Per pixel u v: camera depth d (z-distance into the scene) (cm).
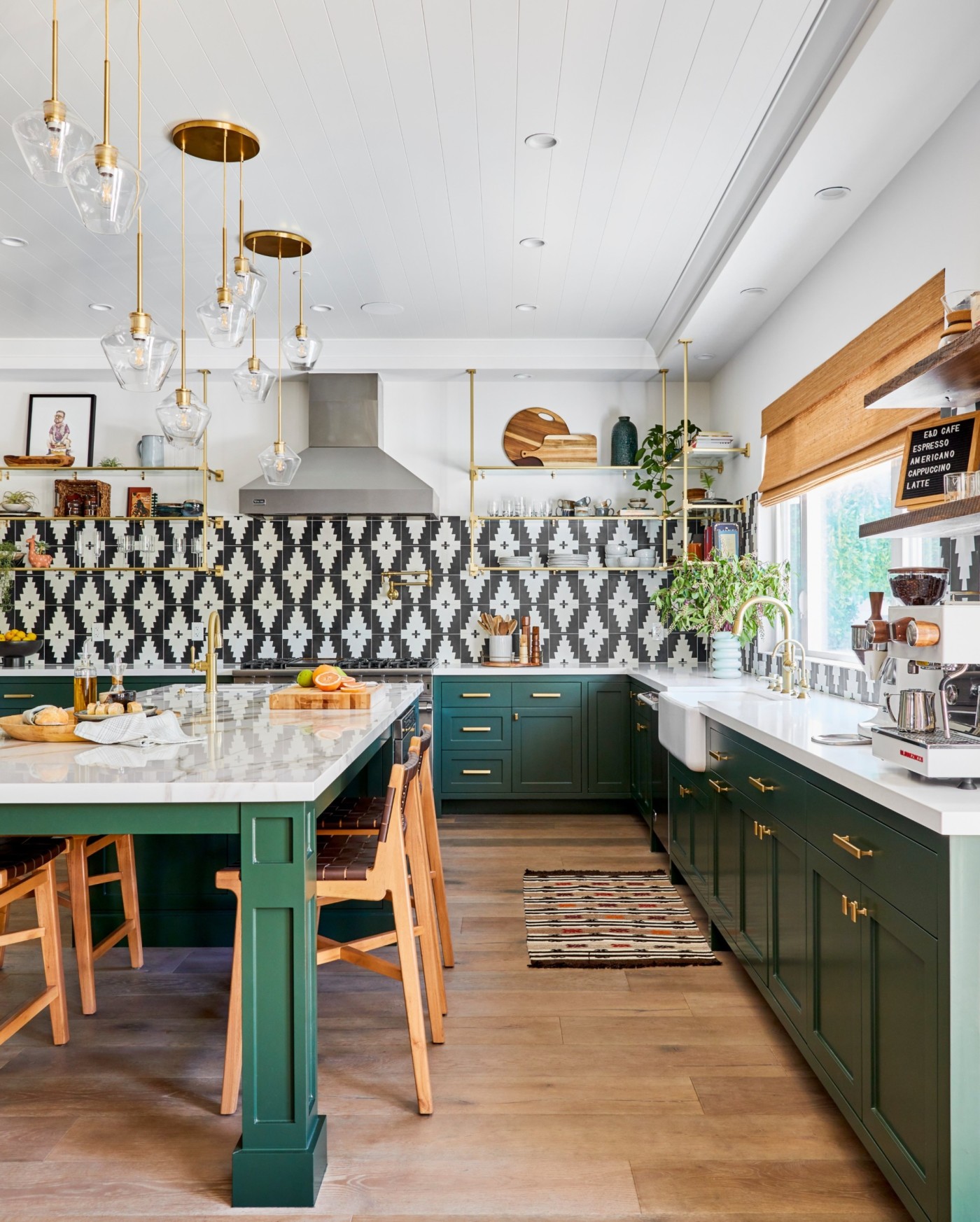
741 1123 210
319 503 533
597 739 527
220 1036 257
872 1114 179
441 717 529
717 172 322
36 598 573
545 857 442
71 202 346
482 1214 178
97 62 257
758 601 357
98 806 185
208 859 322
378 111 283
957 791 163
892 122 268
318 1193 185
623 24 240
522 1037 255
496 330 513
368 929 325
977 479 195
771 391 449
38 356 528
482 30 243
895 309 298
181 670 527
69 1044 253
